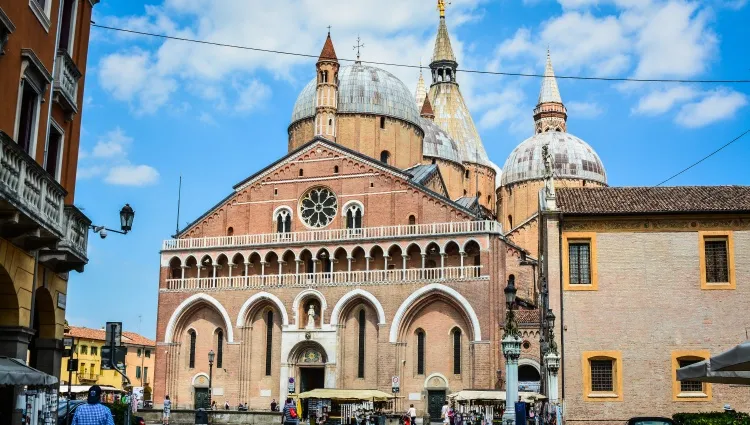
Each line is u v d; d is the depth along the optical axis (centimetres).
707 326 4953
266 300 8538
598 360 4991
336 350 8181
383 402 7725
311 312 8331
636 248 5072
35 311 3350
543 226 5484
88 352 12581
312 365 8331
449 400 7125
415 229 8162
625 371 4950
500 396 6306
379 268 8331
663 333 4969
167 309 8850
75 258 3281
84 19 3544
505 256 8275
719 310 4959
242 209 8981
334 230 8450
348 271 8281
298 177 8850
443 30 13325
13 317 2886
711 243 5053
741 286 4972
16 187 2559
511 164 11831
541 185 11425
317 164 8812
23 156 2572
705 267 5022
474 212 8725
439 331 8006
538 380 7819
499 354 7725
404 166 10106
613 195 5400
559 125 12581
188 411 7088
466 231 7944
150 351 14550
